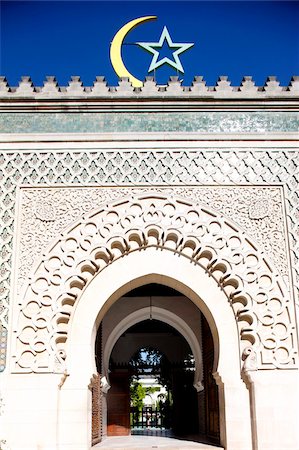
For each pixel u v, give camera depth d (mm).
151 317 10062
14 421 6000
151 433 12469
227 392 6309
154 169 6988
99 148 7062
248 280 6590
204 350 8609
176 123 7188
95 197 6879
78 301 6570
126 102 7215
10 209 6773
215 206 6883
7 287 6453
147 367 15531
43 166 6965
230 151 7098
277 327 6441
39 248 6645
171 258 6754
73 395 6242
